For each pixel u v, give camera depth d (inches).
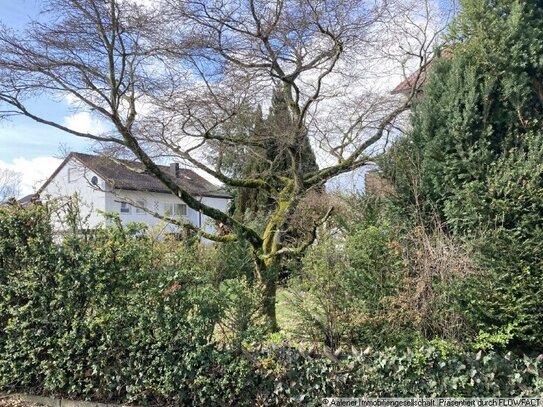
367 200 239.0
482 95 205.5
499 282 174.9
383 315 175.2
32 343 194.9
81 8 222.1
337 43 274.2
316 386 156.4
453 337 167.5
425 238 181.5
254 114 330.0
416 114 232.8
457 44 223.8
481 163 198.1
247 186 340.8
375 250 190.2
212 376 168.4
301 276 212.1
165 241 246.7
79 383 188.5
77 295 187.0
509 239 178.1
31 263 195.0
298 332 199.5
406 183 220.7
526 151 196.1
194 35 257.6
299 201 325.4
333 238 210.8
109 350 183.2
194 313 171.9
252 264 316.5
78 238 192.7
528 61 203.8
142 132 297.6
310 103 302.7
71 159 377.1
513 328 170.2
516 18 205.5
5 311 199.6
